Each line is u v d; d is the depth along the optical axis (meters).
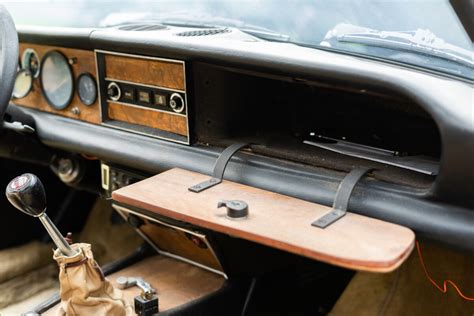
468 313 1.87
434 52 1.65
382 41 1.72
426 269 1.97
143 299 1.75
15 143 2.07
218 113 1.80
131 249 2.61
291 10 1.95
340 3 1.86
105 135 1.97
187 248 2.01
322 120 1.84
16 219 2.46
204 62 1.67
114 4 2.36
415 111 1.65
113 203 2.03
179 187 1.59
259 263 1.94
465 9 1.60
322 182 1.51
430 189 1.34
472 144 1.25
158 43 1.72
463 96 1.35
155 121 1.88
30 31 2.07
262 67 1.54
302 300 2.14
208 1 2.13
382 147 1.73
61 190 2.62
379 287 2.04
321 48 1.80
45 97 2.19
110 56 1.92
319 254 1.21
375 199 1.40
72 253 1.57
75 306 1.59
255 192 1.54
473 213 1.30
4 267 2.38
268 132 1.89
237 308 1.94
